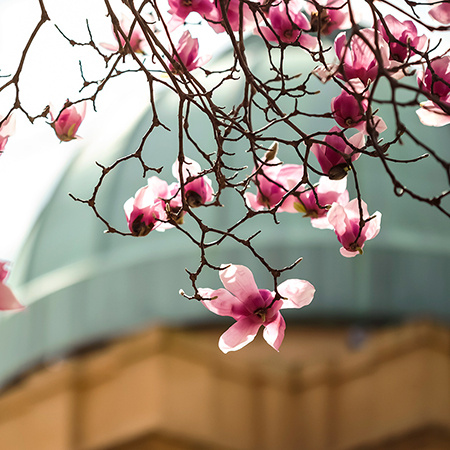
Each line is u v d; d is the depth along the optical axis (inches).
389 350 730.2
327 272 882.8
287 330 853.8
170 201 158.2
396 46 151.6
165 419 703.1
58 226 1011.3
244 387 761.6
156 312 892.0
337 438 737.0
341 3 159.6
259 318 147.9
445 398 691.4
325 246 890.1
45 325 940.0
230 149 897.5
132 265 922.1
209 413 727.7
